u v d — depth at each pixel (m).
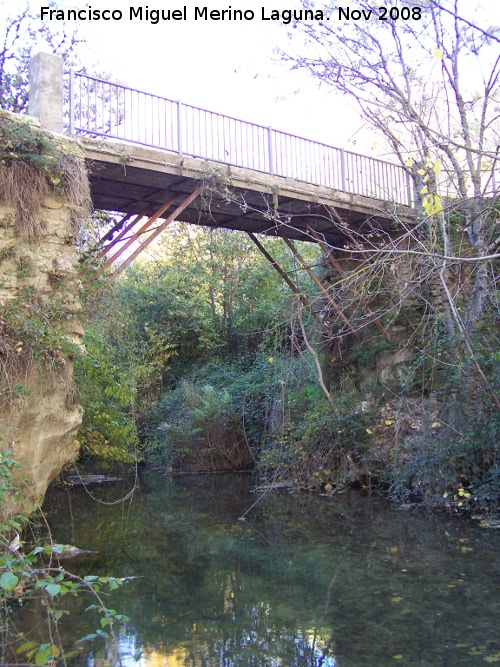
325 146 12.99
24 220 7.48
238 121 11.45
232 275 25.02
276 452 15.27
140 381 21.30
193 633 5.09
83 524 10.34
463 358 11.45
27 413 7.00
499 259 11.74
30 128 7.73
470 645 4.69
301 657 4.55
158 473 18.92
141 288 24.66
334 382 16.56
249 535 9.16
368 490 13.16
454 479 10.85
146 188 11.01
